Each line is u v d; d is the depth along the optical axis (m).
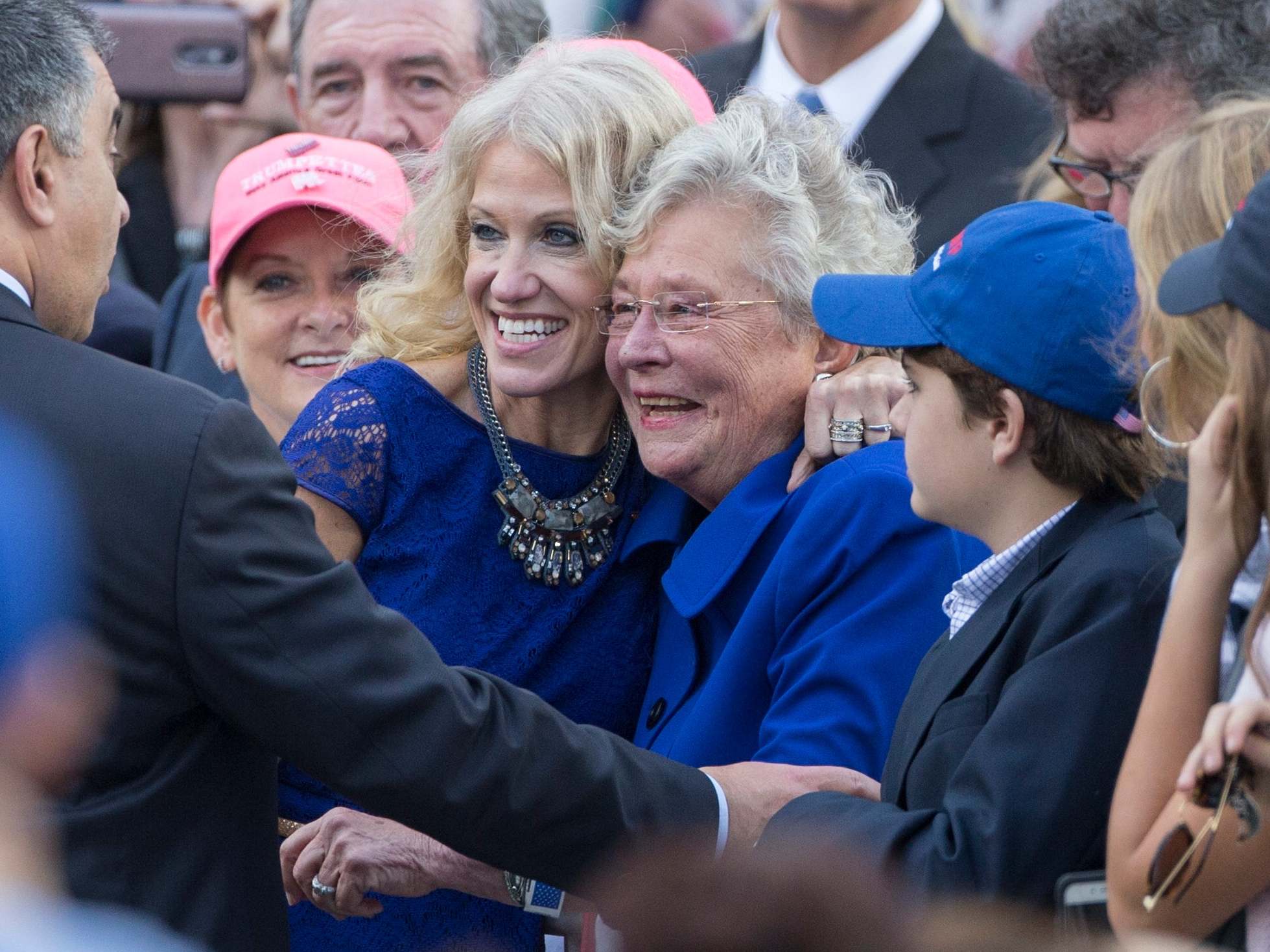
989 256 7.98
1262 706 6.37
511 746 8.34
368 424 10.10
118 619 7.65
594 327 9.97
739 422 9.80
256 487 7.88
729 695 9.73
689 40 19.78
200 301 13.66
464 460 10.30
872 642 9.29
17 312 8.03
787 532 9.80
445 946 10.12
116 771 7.68
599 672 10.36
